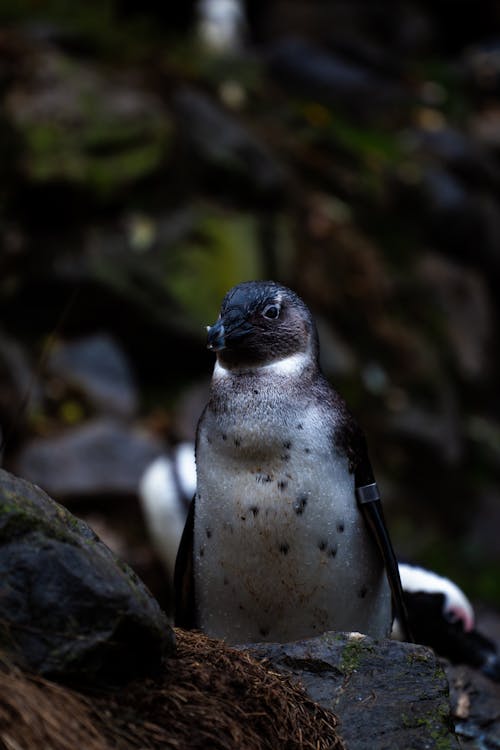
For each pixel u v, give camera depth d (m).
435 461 13.00
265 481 4.22
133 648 3.15
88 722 2.93
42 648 3.00
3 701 2.81
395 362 13.92
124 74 14.52
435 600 6.28
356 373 13.13
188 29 22.39
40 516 3.14
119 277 12.16
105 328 12.29
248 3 24.83
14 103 12.55
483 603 11.14
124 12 22.08
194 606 4.71
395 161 16.75
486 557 12.09
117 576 3.15
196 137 13.77
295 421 4.27
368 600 4.52
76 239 12.27
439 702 3.60
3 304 11.88
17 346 11.58
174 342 12.38
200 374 12.58
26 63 13.13
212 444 4.33
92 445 10.69
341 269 14.37
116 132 12.79
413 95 19.52
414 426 13.05
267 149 14.74
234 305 4.49
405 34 24.91
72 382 11.54
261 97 16.72
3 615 2.99
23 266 11.98
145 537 10.22
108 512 10.38
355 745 3.45
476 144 19.08
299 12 24.42
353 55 20.83
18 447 10.73
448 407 13.85
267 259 13.41
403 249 15.57
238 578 4.36
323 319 13.55
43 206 12.17
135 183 12.70
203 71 16.30
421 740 3.48
